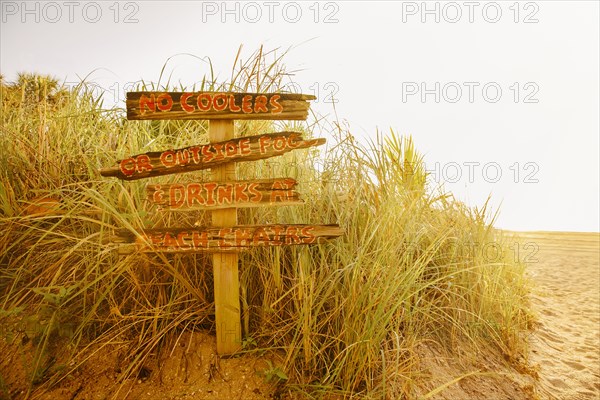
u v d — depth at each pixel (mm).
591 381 2646
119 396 1699
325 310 2068
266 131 2604
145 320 1934
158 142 2582
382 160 2561
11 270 2072
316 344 1943
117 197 2199
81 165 2471
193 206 1853
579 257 7656
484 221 3475
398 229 2451
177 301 1964
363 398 1758
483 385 2305
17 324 1786
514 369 2594
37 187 2305
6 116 2834
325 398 1788
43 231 2137
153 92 1791
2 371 1737
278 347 1846
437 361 2344
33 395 1657
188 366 1860
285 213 2246
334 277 2088
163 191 1839
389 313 1916
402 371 2010
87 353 1834
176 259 2043
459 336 2664
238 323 1920
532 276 5418
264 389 1798
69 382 1726
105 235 2061
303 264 1995
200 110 1820
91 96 2965
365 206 2471
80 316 1910
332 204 2361
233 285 1898
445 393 2102
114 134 2688
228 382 1811
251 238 1879
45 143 2531
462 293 2811
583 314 3992
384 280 2074
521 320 3348
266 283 2014
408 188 2996
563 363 2891
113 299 1894
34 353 1808
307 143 1852
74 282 1928
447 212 3430
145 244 1832
